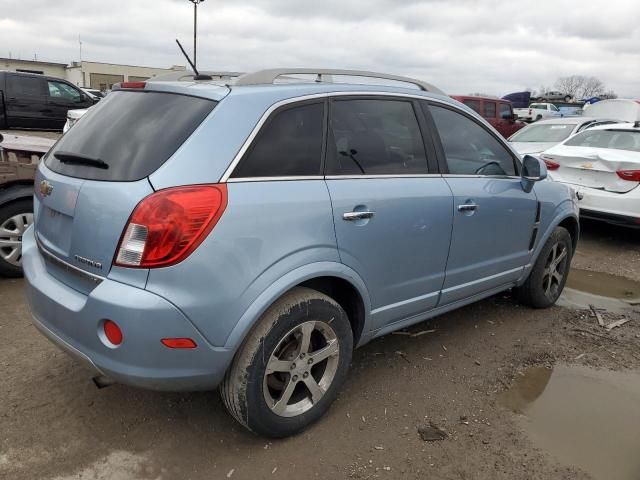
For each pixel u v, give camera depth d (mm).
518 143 10211
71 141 2754
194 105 2441
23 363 3311
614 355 3855
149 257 2146
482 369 3555
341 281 2803
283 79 2857
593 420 3025
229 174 2326
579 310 4707
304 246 2502
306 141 2652
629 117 14016
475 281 3682
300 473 2500
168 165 2234
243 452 2621
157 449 2615
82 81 58375
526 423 2967
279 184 2479
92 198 2305
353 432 2811
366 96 3014
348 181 2766
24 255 2830
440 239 3246
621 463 2670
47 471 2428
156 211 2148
